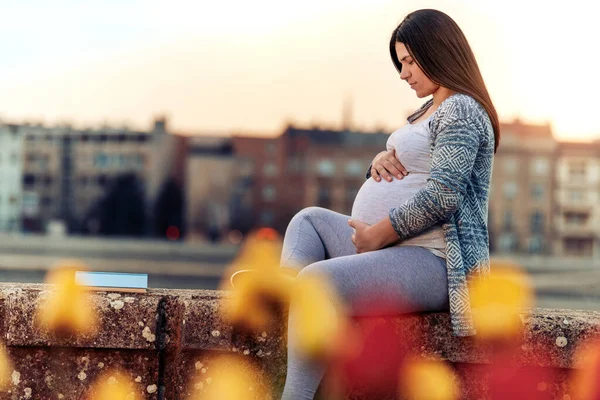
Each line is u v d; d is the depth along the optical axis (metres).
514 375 4.82
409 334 4.77
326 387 4.82
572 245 122.38
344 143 132.75
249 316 4.78
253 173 134.00
